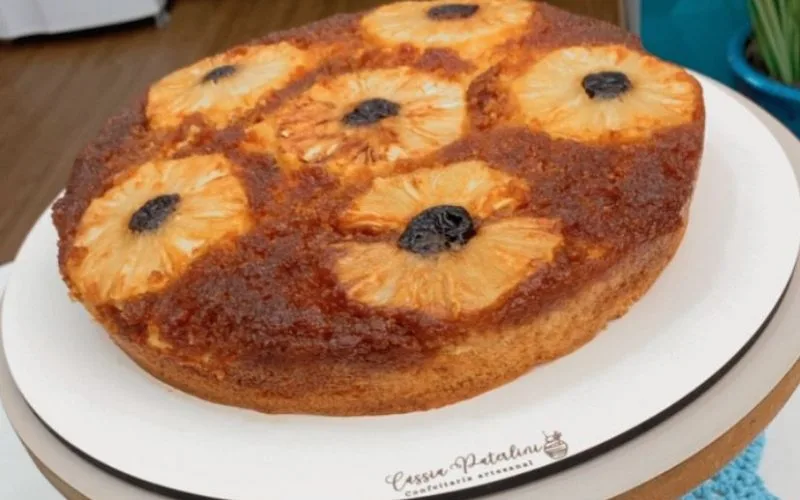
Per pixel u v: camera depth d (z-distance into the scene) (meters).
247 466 0.61
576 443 0.60
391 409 0.63
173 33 1.56
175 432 0.63
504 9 0.79
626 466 0.59
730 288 0.65
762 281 0.65
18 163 1.25
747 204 0.69
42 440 0.64
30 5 1.58
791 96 0.95
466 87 0.73
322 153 0.70
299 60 0.78
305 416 0.64
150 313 0.65
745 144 0.73
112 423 0.64
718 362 0.62
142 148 0.74
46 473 0.64
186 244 0.66
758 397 0.61
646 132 0.68
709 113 0.76
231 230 0.66
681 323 0.64
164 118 0.75
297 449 0.62
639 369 0.62
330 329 0.62
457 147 0.69
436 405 0.63
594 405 0.61
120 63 1.50
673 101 0.69
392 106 0.72
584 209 0.65
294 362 0.62
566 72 0.72
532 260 0.62
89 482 0.62
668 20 1.07
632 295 0.65
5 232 1.10
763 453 0.73
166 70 1.44
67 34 1.60
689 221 0.69
